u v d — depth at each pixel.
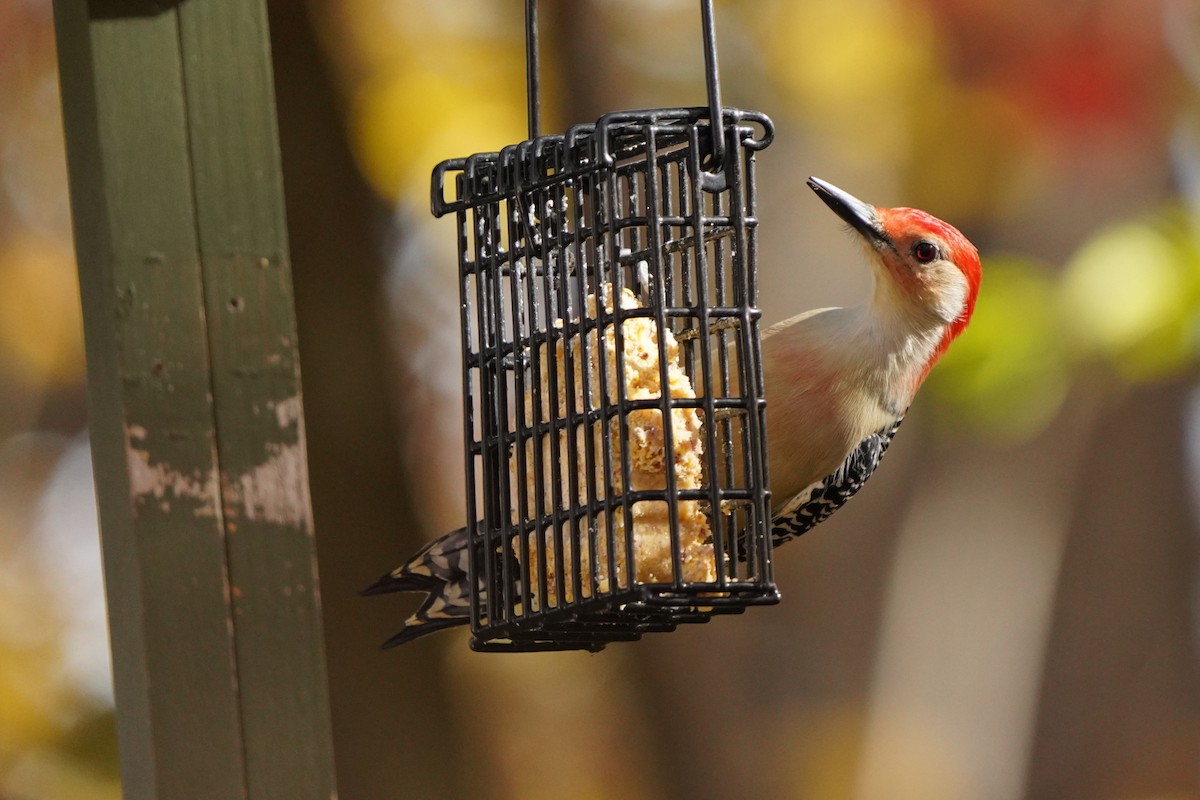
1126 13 16.08
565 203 6.77
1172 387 23.55
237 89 5.96
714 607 6.30
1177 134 16.16
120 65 5.85
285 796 5.82
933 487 24.48
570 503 6.62
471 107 14.91
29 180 16.78
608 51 15.87
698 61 16.97
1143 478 23.98
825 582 24.27
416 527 12.29
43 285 17.16
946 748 23.19
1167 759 23.55
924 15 16.59
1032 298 11.76
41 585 16.08
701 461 6.93
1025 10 16.34
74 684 14.42
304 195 12.27
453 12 15.09
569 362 6.70
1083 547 24.36
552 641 7.16
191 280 5.87
